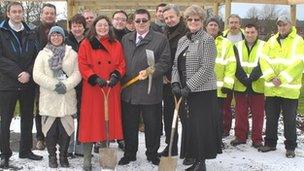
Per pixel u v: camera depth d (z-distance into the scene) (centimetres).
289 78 725
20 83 655
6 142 659
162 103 696
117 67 644
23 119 688
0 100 654
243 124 803
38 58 652
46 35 695
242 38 845
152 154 682
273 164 701
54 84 638
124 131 676
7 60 644
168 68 648
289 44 738
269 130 761
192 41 617
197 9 611
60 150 668
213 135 618
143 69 650
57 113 647
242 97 796
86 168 647
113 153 613
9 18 658
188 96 618
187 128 627
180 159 707
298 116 1082
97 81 621
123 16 728
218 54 778
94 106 637
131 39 661
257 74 774
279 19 739
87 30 704
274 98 746
